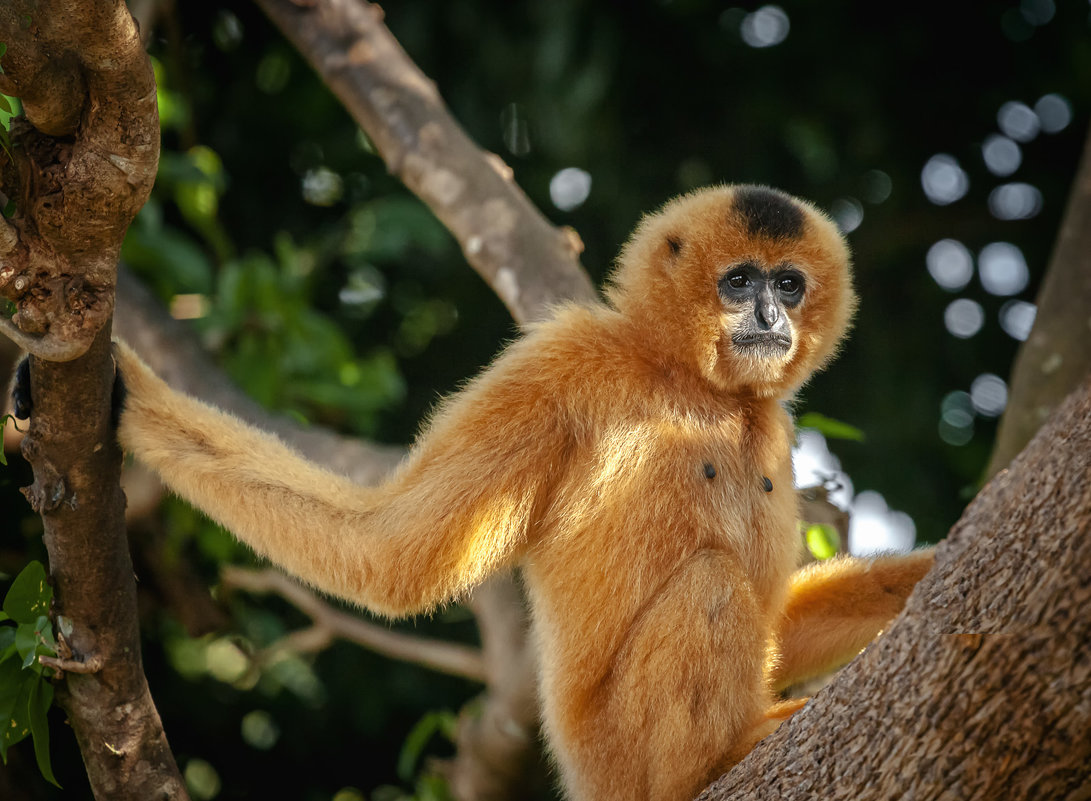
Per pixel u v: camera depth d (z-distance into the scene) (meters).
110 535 7.91
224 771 18.59
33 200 6.75
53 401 7.39
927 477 19.78
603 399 9.42
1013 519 6.29
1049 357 13.13
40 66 6.20
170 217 19.75
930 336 20.75
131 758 8.40
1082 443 6.06
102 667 8.12
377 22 14.45
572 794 9.45
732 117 20.53
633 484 9.27
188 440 8.67
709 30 19.81
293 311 16.73
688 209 10.69
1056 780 5.98
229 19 19.64
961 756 6.17
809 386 20.16
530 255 13.10
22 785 13.40
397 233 17.80
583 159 19.73
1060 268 13.41
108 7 6.05
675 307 10.13
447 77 19.73
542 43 17.92
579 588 9.21
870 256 20.83
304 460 9.06
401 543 8.70
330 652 19.34
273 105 19.89
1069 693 5.89
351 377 17.02
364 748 19.56
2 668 7.98
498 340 20.50
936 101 20.78
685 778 8.73
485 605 14.05
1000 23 20.19
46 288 6.93
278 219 20.53
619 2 19.66
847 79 19.91
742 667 8.74
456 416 9.26
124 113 6.47
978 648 6.16
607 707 9.12
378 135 13.95
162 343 14.76
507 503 9.05
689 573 8.81
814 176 20.56
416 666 19.30
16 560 13.00
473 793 14.14
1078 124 20.50
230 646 17.94
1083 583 5.88
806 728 7.06
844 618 10.96
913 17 19.97
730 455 9.87
